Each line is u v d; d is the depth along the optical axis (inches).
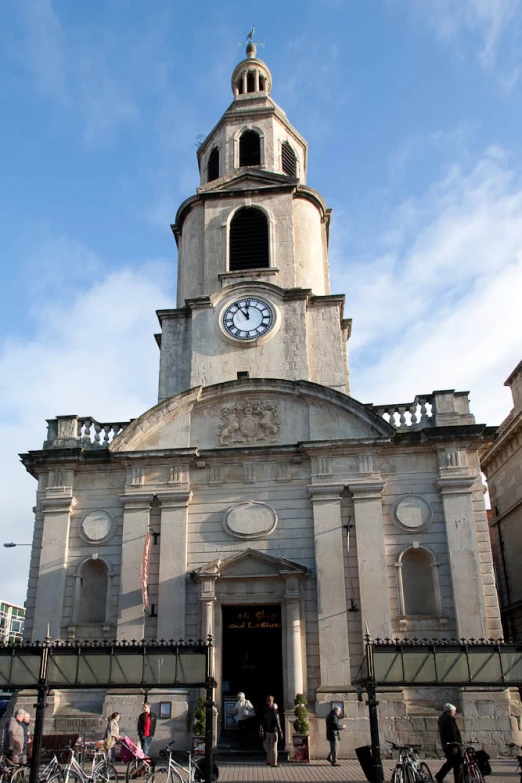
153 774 619.8
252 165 1302.9
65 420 1046.4
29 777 589.0
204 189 1243.2
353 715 835.4
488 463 1344.7
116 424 1052.5
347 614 888.3
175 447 999.6
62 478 996.6
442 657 607.5
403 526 925.2
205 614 898.7
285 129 1358.3
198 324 1119.6
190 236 1238.3
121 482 997.2
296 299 1117.7
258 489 968.3
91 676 619.5
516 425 1152.2
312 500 945.5
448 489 928.9
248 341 1091.9
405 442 957.2
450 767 592.7
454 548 900.6
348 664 861.8
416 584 925.2
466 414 976.9
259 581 917.8
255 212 1215.6
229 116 1331.2
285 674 872.3
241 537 944.3
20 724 640.4
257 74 1407.5
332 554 914.7
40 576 950.4
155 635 903.1
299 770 742.5
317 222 1258.6
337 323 1117.7
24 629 936.9
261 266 1179.3
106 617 927.7
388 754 815.1
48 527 972.6
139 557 943.0
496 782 650.2
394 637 874.1
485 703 829.2
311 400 1001.5
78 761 701.9
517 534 1206.9
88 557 960.3
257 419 1005.2
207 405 1024.9
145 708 792.9
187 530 955.3
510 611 1237.1
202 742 812.6
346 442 957.2
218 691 885.2
